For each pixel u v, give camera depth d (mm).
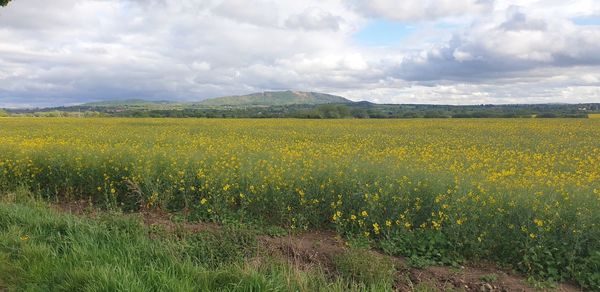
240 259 5820
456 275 5664
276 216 7801
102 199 9234
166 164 9984
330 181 8062
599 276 5301
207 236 6645
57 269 4930
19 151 11633
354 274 5570
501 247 6121
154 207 8508
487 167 11391
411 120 45031
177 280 4660
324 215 7711
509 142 19469
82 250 5465
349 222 7281
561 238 5914
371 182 8219
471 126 32250
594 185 8258
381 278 5391
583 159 13945
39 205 8148
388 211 7195
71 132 23672
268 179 8422
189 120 45156
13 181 10016
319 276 5246
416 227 7023
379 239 6777
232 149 13648
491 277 5539
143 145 14977
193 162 10016
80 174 9547
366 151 14625
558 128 29328
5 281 4766
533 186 7684
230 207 8281
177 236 6758
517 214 6492
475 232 6176
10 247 5598
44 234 6223
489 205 6766
